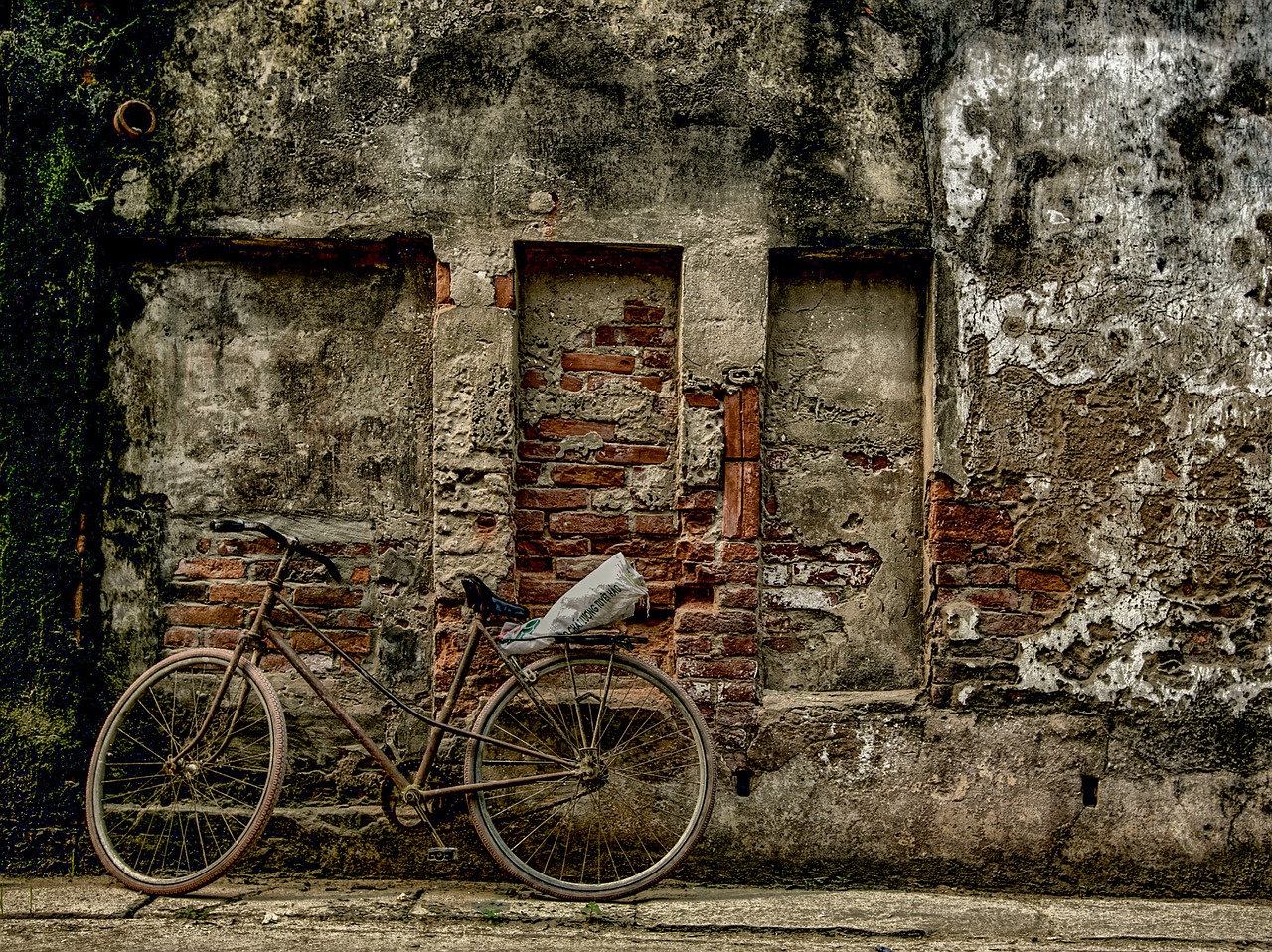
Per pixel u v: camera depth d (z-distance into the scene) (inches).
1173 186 158.4
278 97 154.9
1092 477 155.8
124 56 155.3
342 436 157.0
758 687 154.6
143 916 133.6
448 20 155.5
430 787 150.0
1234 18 159.5
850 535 158.6
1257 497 156.3
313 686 144.3
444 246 153.3
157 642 154.8
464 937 129.5
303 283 158.1
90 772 146.2
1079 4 159.6
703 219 155.1
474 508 151.9
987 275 156.3
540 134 154.9
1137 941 135.6
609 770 152.1
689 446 153.9
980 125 157.8
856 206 155.8
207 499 156.2
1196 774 153.2
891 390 159.6
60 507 152.4
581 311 158.1
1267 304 158.1
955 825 152.3
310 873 149.9
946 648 153.6
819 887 151.3
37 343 153.2
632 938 131.3
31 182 153.8
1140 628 154.6
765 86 156.6
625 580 143.8
